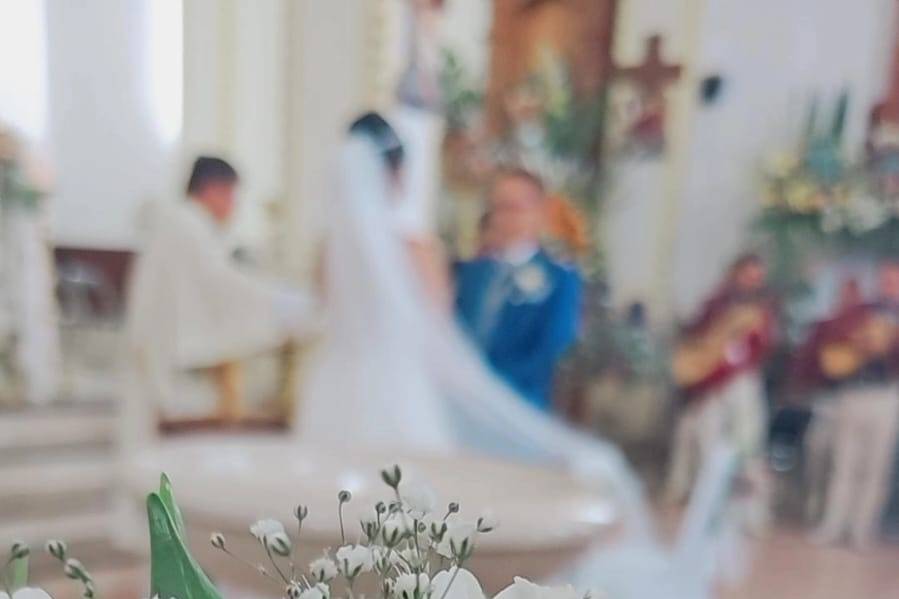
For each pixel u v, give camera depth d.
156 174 2.78
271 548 0.61
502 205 3.30
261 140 2.88
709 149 3.18
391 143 2.96
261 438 2.64
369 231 2.86
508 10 3.29
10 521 2.60
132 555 2.54
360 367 2.84
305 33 2.88
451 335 3.12
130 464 1.61
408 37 3.06
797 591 2.55
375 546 0.60
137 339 2.81
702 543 2.72
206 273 2.82
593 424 3.27
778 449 2.95
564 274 3.33
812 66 2.92
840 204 2.88
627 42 3.32
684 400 3.15
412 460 1.71
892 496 2.76
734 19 3.08
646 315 3.32
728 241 3.13
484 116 3.28
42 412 2.78
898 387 2.77
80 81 2.65
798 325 2.95
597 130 3.40
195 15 2.73
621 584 2.31
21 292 2.74
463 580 0.59
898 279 2.79
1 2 2.53
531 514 1.29
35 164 2.67
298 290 2.88
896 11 2.75
